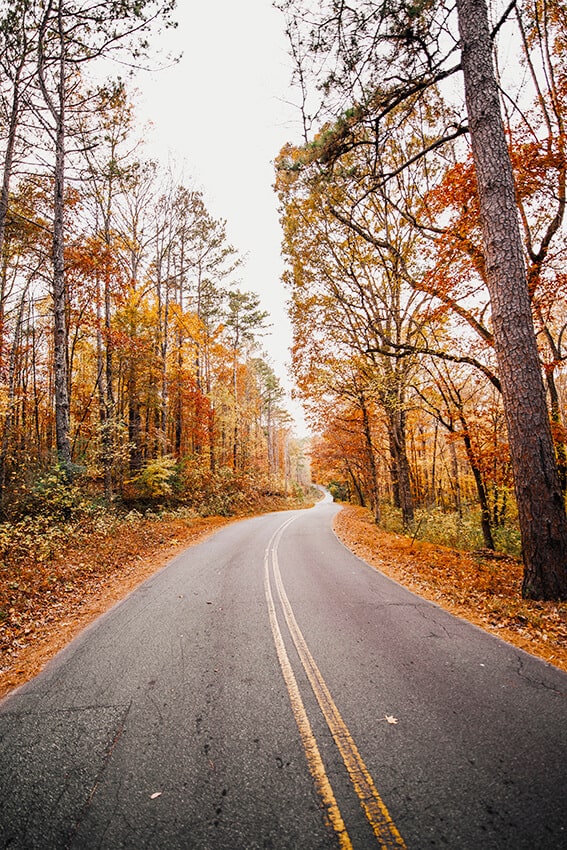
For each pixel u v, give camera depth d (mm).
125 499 18000
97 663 4488
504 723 3203
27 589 6891
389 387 13336
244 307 30234
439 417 12539
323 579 8133
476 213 8453
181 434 24719
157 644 4961
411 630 5254
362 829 2275
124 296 18391
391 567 9367
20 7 9906
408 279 10344
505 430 12195
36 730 3297
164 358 19547
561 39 8344
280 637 5090
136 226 19297
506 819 2291
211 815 2418
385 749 2945
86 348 22906
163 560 10289
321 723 3295
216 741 3107
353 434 20484
